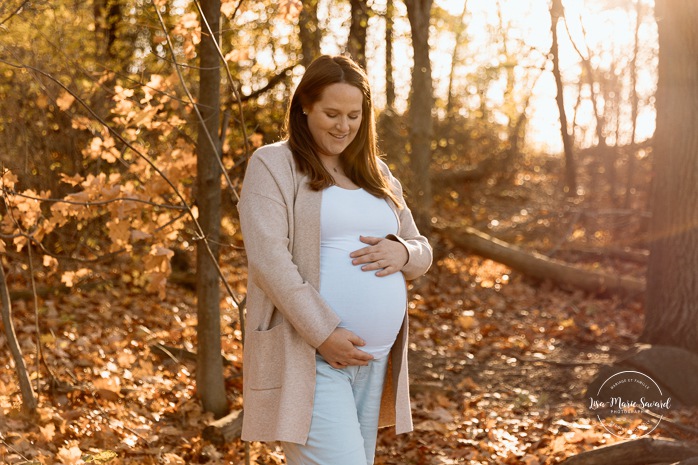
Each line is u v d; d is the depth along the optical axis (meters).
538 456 4.04
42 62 5.82
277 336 2.26
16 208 4.52
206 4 4.18
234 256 8.44
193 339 5.87
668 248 5.75
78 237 6.63
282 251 2.20
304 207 2.29
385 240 2.40
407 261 2.46
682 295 5.64
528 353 6.34
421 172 9.32
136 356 5.23
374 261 2.36
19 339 5.12
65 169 6.16
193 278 7.28
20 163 5.84
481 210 13.44
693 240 5.64
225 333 6.01
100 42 6.68
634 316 7.63
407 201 9.17
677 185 5.68
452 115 15.62
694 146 5.63
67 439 3.68
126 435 3.85
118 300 6.46
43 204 5.60
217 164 4.32
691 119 5.67
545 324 7.34
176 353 5.31
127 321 5.97
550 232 11.15
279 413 2.20
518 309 7.91
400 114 11.09
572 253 10.19
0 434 3.29
